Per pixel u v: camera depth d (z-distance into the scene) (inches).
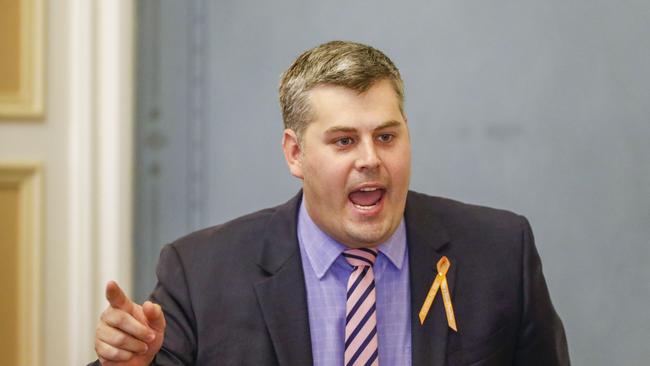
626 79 415.2
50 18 413.7
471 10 418.0
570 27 415.8
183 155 427.5
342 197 228.2
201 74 426.3
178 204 428.5
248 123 426.3
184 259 255.9
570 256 419.5
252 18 424.5
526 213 419.5
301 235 253.1
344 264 246.4
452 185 420.5
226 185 427.5
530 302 250.4
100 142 416.5
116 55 413.7
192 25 425.1
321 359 238.8
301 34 423.5
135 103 424.2
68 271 418.3
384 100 225.8
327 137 226.1
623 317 419.8
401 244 249.4
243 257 252.1
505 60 417.4
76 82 413.7
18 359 417.4
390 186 227.8
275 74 424.8
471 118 419.2
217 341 240.4
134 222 426.6
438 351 238.1
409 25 419.5
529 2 416.2
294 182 426.3
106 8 412.8
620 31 414.3
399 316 244.1
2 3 412.2
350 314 240.2
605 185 417.7
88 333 417.7
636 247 418.0
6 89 414.3
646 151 415.5
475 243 255.3
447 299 243.4
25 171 415.8
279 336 238.2
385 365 238.5
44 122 415.5
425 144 420.5
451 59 418.6
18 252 417.7
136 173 426.6
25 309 417.1
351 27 422.0
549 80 416.8
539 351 250.1
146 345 211.2
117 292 207.5
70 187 417.4
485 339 242.4
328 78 225.3
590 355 421.1
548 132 417.4
